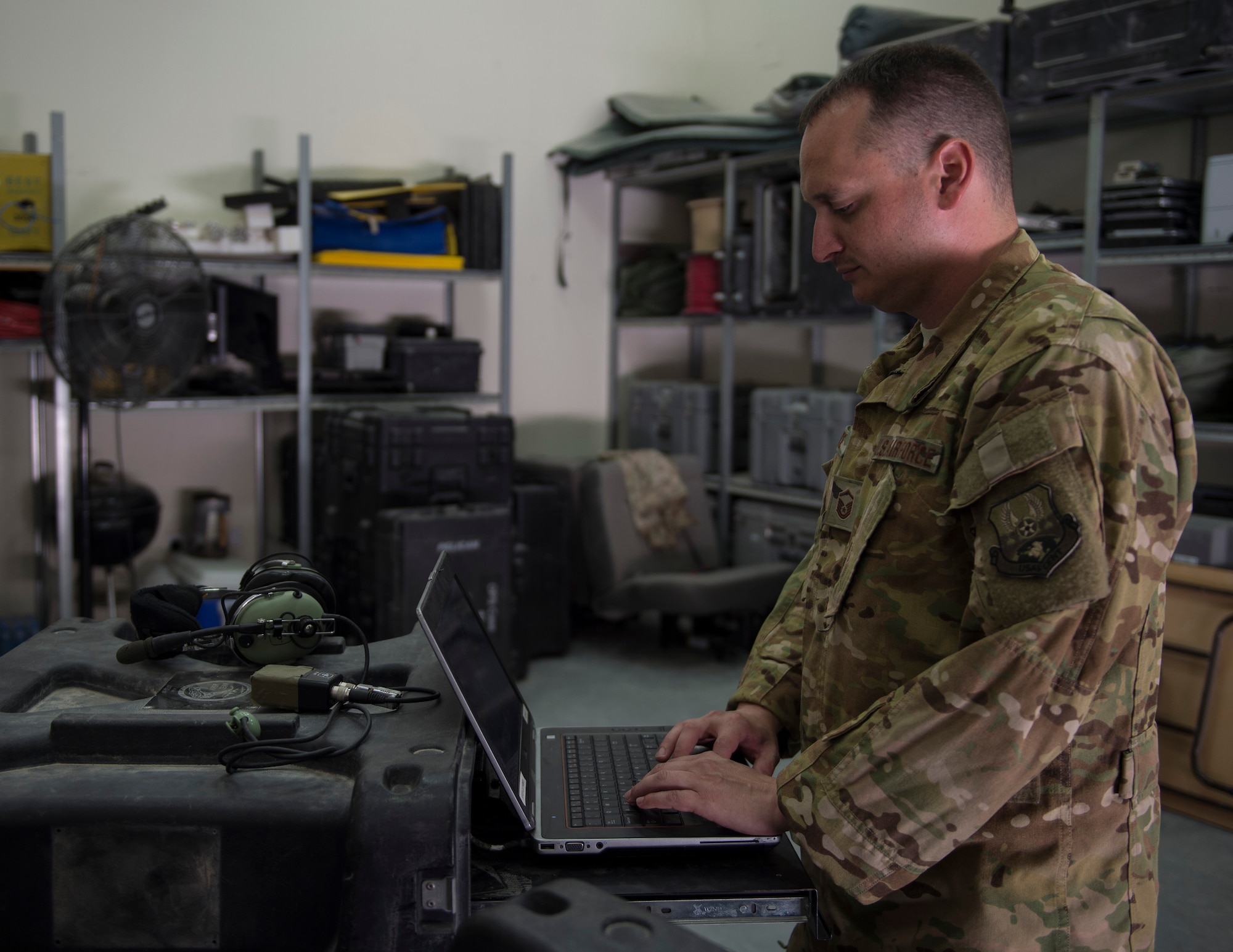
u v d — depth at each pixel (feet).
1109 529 2.61
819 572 3.56
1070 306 2.82
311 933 2.77
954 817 2.73
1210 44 8.68
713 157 14.43
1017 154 13.21
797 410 13.43
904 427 3.15
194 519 13.28
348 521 11.91
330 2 13.73
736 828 3.16
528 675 12.30
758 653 4.09
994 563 2.71
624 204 16.81
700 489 14.21
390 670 3.82
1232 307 11.03
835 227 3.19
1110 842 2.91
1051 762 2.85
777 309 13.71
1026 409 2.69
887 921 3.08
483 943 2.10
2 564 12.24
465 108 14.97
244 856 2.75
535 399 16.12
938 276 3.16
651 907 3.09
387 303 14.49
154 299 9.78
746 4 16.72
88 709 3.26
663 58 16.99
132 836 2.75
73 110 12.14
